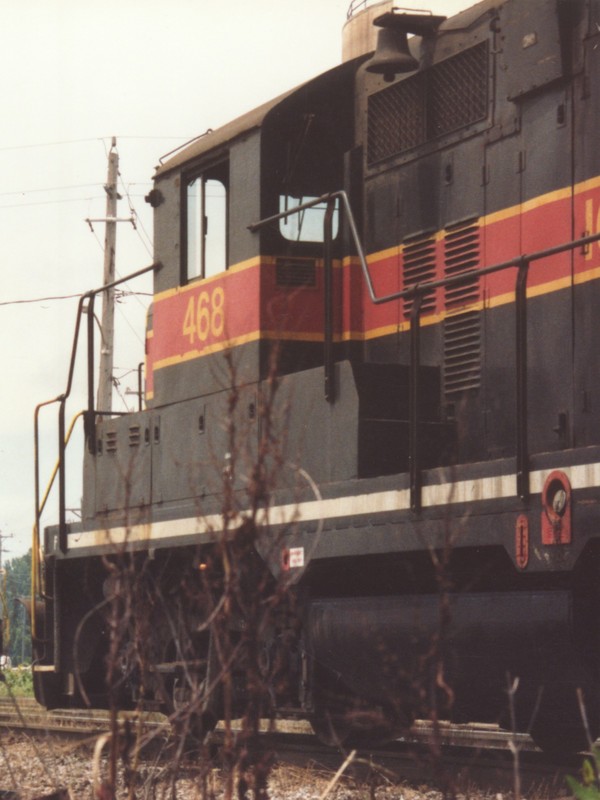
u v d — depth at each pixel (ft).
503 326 30.09
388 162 34.30
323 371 31.83
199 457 36.27
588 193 27.89
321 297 34.94
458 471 26.86
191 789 23.22
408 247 33.37
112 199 112.78
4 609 37.52
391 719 31.76
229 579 16.56
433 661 27.89
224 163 36.58
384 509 28.81
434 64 33.01
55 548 42.39
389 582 31.65
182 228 38.22
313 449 32.09
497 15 31.04
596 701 25.00
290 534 31.86
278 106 34.76
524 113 29.99
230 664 16.61
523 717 26.91
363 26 37.14
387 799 26.02
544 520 24.44
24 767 29.89
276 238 34.60
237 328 35.04
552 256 28.71
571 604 24.88
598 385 27.09
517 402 25.55
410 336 29.99
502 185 30.53
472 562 28.86
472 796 26.40
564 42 28.76
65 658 41.75
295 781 29.27
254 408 33.94
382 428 30.60
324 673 33.27
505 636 26.30
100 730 39.14
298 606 32.12
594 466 23.31
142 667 18.57
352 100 35.81
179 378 37.78
